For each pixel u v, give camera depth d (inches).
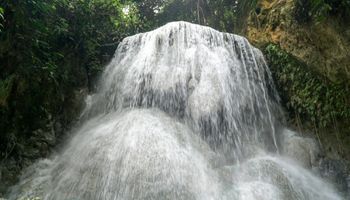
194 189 176.2
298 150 239.5
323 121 253.4
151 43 275.6
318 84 258.1
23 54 218.1
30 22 218.7
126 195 168.6
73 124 254.8
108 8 300.7
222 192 181.5
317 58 265.0
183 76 249.3
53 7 233.5
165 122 219.0
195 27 280.8
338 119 248.8
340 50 259.4
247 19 349.4
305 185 208.5
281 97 282.5
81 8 274.8
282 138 258.2
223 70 258.1
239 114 247.1
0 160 206.4
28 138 223.3
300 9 283.7
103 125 227.8
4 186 199.0
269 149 245.6
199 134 225.3
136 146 189.8
